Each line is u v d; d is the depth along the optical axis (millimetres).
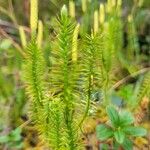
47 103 211
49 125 220
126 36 445
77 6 459
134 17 429
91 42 208
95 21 260
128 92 335
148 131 323
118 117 263
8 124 337
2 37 377
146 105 304
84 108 224
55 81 212
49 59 270
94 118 311
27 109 338
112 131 262
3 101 357
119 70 382
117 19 345
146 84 305
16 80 359
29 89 224
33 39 213
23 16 468
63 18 196
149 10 471
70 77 210
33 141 332
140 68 392
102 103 305
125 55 416
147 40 467
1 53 384
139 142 315
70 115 213
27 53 219
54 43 208
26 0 461
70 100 211
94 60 211
